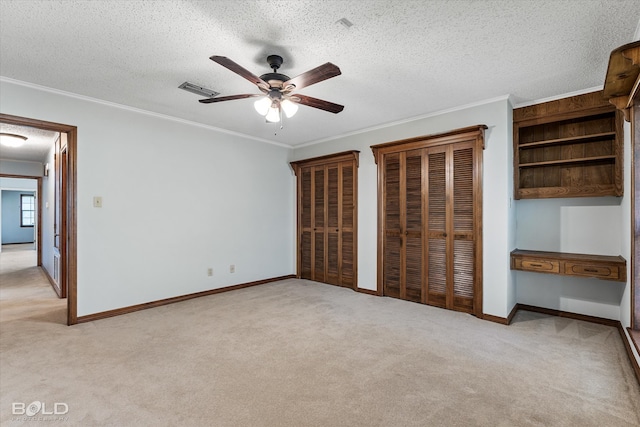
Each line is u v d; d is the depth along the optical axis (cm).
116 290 343
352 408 179
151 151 371
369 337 280
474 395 191
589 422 166
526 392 194
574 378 210
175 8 182
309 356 243
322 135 475
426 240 377
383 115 381
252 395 191
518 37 213
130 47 225
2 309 364
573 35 211
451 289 357
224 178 445
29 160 651
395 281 407
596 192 298
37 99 294
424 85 293
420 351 252
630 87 223
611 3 178
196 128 413
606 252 314
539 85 294
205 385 202
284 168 534
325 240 496
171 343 266
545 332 292
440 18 192
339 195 475
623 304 285
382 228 418
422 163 380
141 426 163
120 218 346
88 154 325
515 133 342
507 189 318
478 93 313
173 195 391
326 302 390
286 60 244
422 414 174
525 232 358
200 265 417
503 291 318
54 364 228
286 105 249
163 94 314
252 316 337
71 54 235
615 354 245
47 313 349
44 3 177
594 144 321
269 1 175
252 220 482
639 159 235
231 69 201
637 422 166
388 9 183
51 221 509
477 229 335
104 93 312
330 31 205
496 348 257
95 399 186
